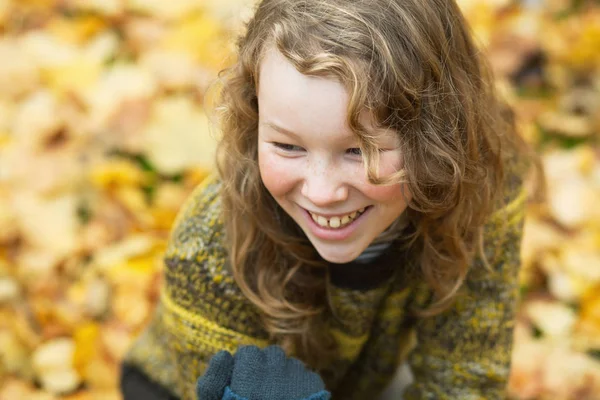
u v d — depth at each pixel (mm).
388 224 914
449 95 886
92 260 1462
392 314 1043
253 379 933
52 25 1878
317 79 821
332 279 988
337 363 1081
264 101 860
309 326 1012
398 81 838
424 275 1004
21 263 1432
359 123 831
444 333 1053
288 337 1010
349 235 901
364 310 1004
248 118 924
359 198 872
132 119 1617
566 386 1316
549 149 1671
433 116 873
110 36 1814
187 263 990
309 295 1009
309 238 924
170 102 1633
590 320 1386
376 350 1091
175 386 1123
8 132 1634
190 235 995
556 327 1379
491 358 1055
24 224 1471
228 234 967
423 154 875
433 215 933
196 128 1588
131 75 1699
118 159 1586
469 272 1019
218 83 948
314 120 830
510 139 1061
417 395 1094
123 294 1386
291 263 990
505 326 1057
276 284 984
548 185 1554
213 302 990
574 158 1609
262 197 958
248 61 884
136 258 1418
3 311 1375
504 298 1045
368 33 830
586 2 2010
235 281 979
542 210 1532
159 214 1479
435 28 869
